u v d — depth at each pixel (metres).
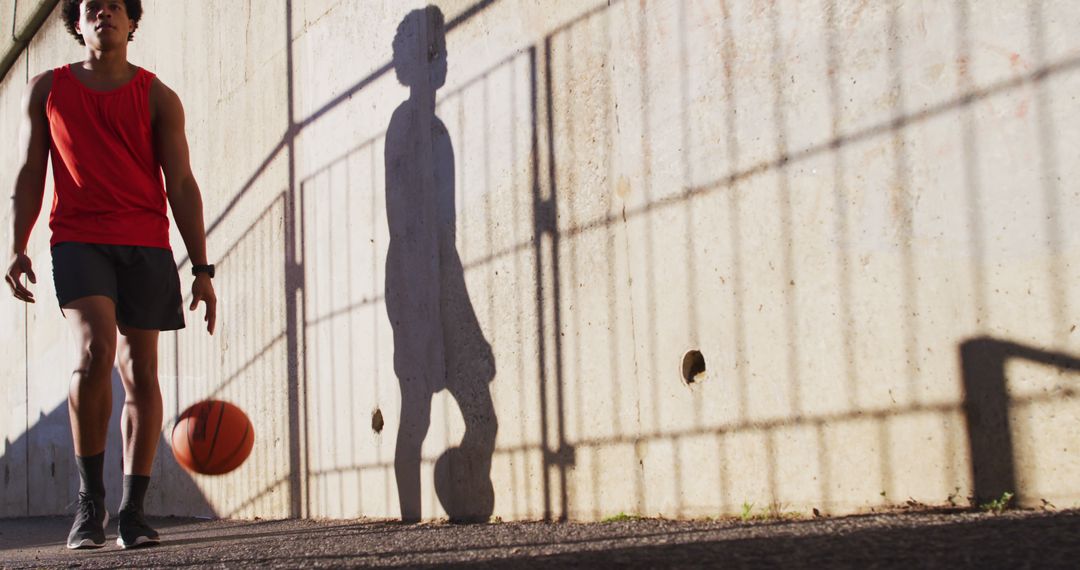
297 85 5.05
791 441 2.63
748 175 2.76
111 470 7.03
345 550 2.80
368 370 4.34
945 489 2.30
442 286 3.89
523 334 3.50
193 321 6.11
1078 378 2.07
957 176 2.29
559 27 3.41
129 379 3.52
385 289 4.24
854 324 2.49
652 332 3.02
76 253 3.35
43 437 9.23
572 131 3.34
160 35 6.86
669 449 2.96
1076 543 1.71
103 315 3.32
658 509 2.99
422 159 4.04
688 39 2.96
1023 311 2.17
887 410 2.42
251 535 3.90
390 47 4.29
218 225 5.89
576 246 3.30
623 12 3.16
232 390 5.62
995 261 2.22
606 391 3.17
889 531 2.05
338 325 4.59
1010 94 2.20
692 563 1.91
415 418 4.02
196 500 6.00
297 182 5.01
